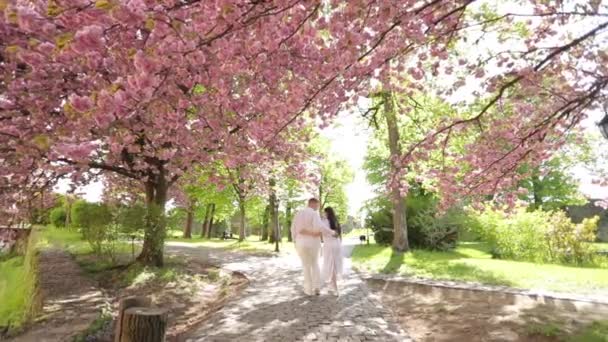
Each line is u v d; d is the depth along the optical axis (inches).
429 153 269.9
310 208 299.1
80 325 183.6
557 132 262.2
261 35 139.0
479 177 271.3
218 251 751.1
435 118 397.1
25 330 190.2
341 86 189.6
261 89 189.6
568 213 1051.3
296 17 146.9
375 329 205.2
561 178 1052.5
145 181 434.0
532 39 267.7
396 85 276.1
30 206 415.5
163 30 102.9
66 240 619.5
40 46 109.7
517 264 492.1
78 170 315.6
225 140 248.4
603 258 537.0
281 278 387.5
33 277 382.6
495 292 325.4
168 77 133.6
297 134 320.8
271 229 1076.5
